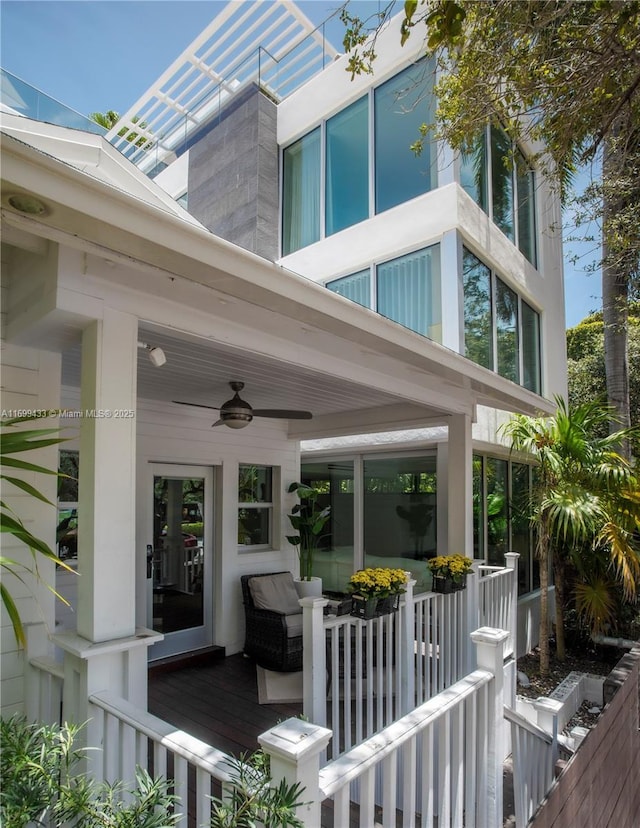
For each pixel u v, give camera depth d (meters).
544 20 3.18
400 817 3.14
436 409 4.80
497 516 7.18
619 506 5.68
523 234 7.91
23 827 1.38
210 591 5.68
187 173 8.78
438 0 2.46
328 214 6.80
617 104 3.50
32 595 2.55
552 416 6.12
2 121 2.89
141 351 3.21
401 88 6.13
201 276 2.09
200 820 1.43
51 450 2.69
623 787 3.40
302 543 6.58
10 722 1.64
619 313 7.47
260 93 7.48
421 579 6.87
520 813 2.94
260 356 2.99
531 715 5.04
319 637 2.78
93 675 1.97
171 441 5.30
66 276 2.08
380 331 2.95
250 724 3.73
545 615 6.07
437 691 3.75
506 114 3.74
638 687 3.82
